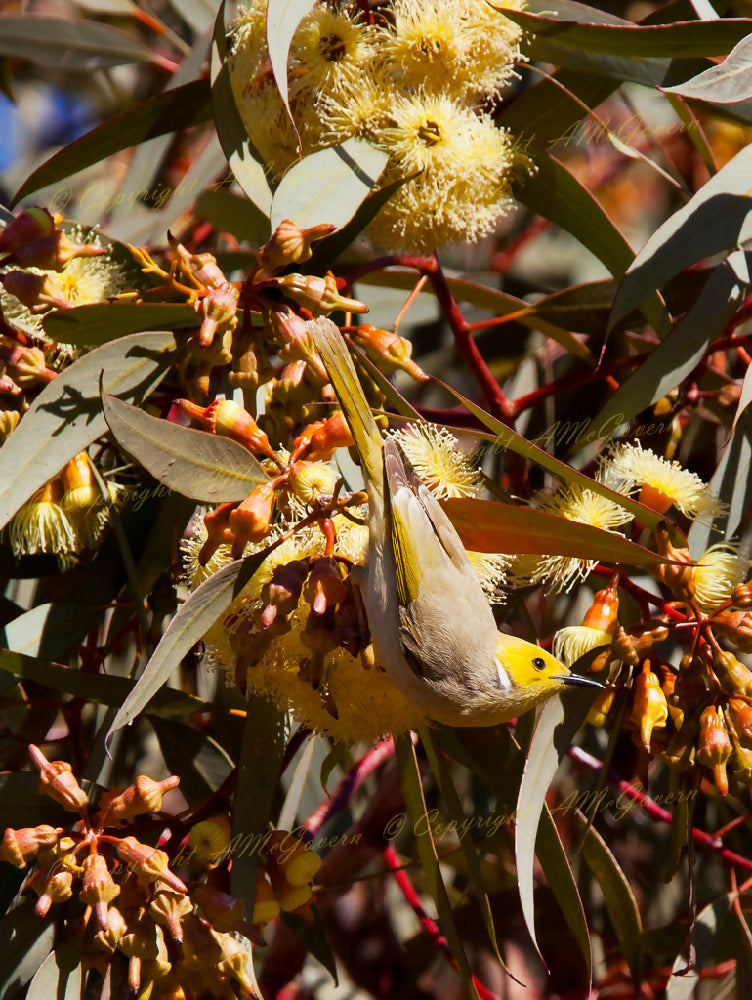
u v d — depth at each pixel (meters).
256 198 1.68
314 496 1.60
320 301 1.63
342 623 1.62
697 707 1.62
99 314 1.64
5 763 1.71
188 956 1.60
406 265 1.74
